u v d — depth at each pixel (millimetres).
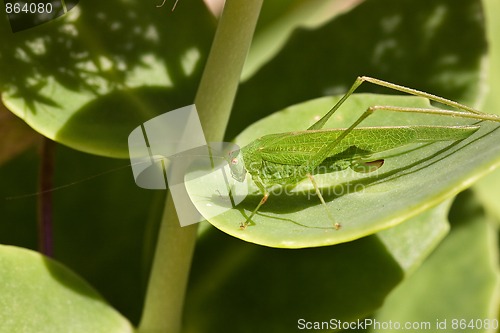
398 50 217
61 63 198
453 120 191
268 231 177
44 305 195
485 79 212
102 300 201
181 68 205
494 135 182
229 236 214
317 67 221
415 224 207
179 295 200
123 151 193
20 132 216
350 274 206
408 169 186
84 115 195
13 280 195
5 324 192
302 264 208
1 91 192
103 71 200
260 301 208
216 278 210
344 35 221
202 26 210
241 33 189
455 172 173
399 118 195
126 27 205
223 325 207
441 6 216
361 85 217
